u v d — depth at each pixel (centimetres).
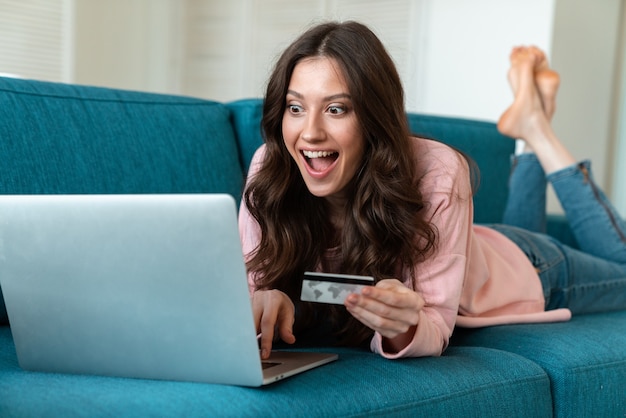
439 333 125
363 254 133
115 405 93
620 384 141
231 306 96
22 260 106
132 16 499
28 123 146
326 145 126
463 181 135
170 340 101
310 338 147
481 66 363
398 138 129
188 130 171
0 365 115
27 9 437
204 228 94
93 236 101
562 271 197
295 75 127
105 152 155
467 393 116
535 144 235
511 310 169
